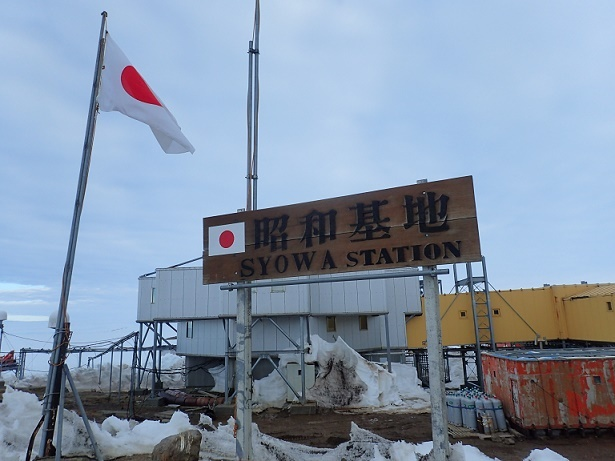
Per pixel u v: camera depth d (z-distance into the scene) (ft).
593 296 82.84
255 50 28.30
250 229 22.85
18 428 37.50
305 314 75.87
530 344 95.86
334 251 20.63
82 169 26.99
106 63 29.01
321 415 66.08
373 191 20.20
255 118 27.37
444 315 92.84
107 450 28.22
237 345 22.63
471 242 17.97
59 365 25.54
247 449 21.45
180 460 25.34
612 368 46.19
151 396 81.71
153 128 29.50
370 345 89.51
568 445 42.73
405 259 19.01
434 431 17.26
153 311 89.20
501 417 47.52
